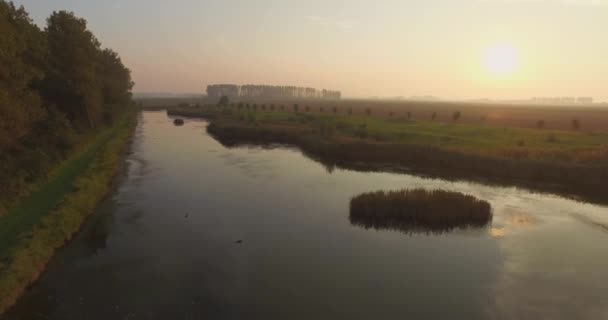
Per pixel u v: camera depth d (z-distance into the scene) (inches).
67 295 669.9
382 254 871.7
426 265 820.0
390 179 1592.0
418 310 650.2
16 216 925.8
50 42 1916.8
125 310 629.9
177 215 1097.4
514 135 2418.8
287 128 2861.7
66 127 1750.7
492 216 1128.2
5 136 1045.2
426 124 3065.9
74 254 832.9
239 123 3265.3
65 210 955.3
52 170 1347.2
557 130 2854.3
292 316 625.3
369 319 620.4
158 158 1959.9
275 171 1713.8
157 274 753.0
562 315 640.4
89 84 2081.7
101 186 1263.5
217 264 802.8
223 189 1392.7
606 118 4458.7
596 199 1317.7
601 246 924.0
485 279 761.0
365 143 2060.8
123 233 956.0
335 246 911.7
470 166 1729.8
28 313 614.9
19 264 685.3
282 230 1007.0
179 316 617.3
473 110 6190.9
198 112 5059.1
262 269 786.8
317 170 1749.5
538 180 1560.0
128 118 3873.0
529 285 738.8
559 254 877.8
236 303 658.8
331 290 709.9
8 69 1056.8
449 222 1060.5
